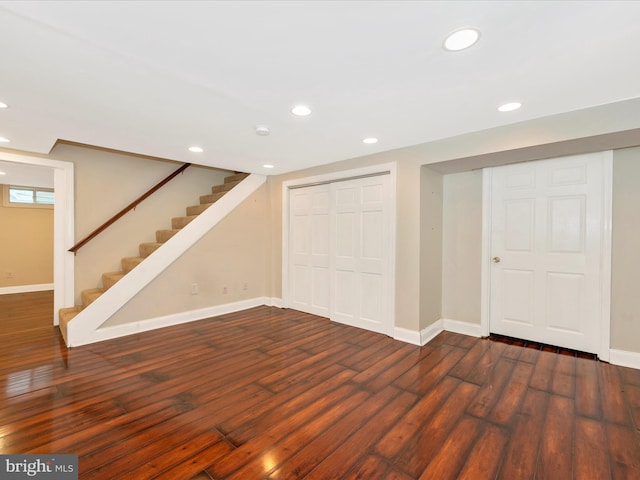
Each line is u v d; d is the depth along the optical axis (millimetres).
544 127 2490
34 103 2162
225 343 3234
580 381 2406
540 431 1811
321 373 2562
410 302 3299
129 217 4246
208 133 2805
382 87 1962
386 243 3527
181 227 4402
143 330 3598
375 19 1344
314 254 4352
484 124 2641
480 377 2484
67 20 1331
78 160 3814
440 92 2037
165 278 3799
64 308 3674
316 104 2203
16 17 1307
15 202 5855
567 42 1510
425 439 1745
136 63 1679
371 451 1652
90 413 1974
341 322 3971
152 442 1711
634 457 1600
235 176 5078
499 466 1546
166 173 4586
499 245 3404
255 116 2420
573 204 2979
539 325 3199
